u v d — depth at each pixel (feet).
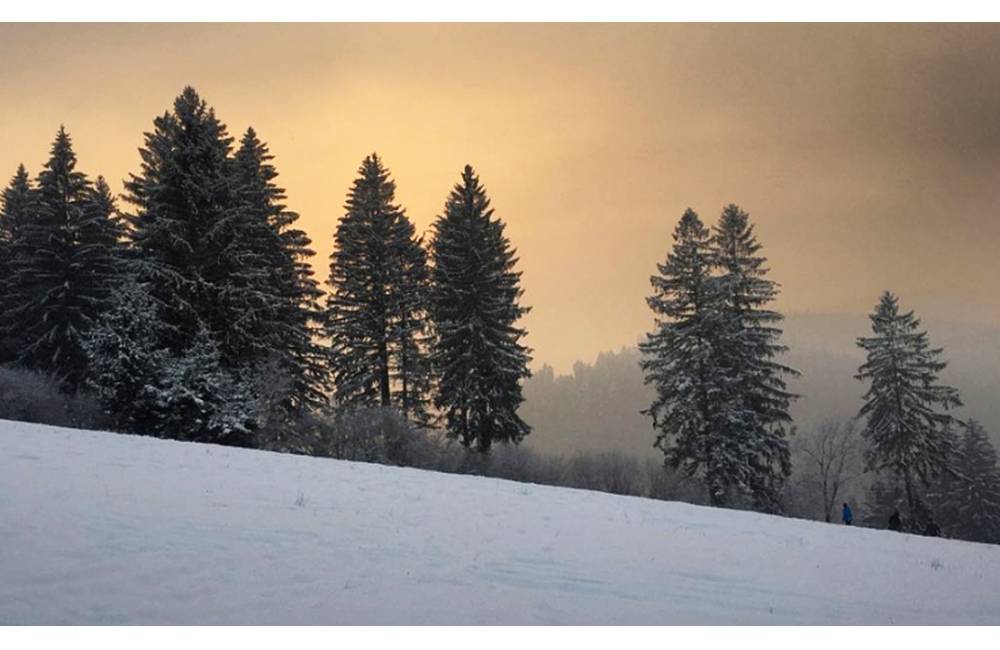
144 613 21.61
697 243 116.78
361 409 104.88
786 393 113.19
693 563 36.01
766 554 40.47
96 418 91.25
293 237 117.91
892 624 28.58
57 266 116.26
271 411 94.58
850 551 45.03
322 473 49.80
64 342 112.16
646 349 117.70
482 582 28.12
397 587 26.27
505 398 111.86
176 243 92.17
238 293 96.43
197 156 96.68
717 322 111.34
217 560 26.73
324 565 27.76
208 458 50.16
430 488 48.78
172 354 89.45
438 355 115.65
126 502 33.78
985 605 34.17
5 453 42.27
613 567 33.17
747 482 106.42
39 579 23.02
